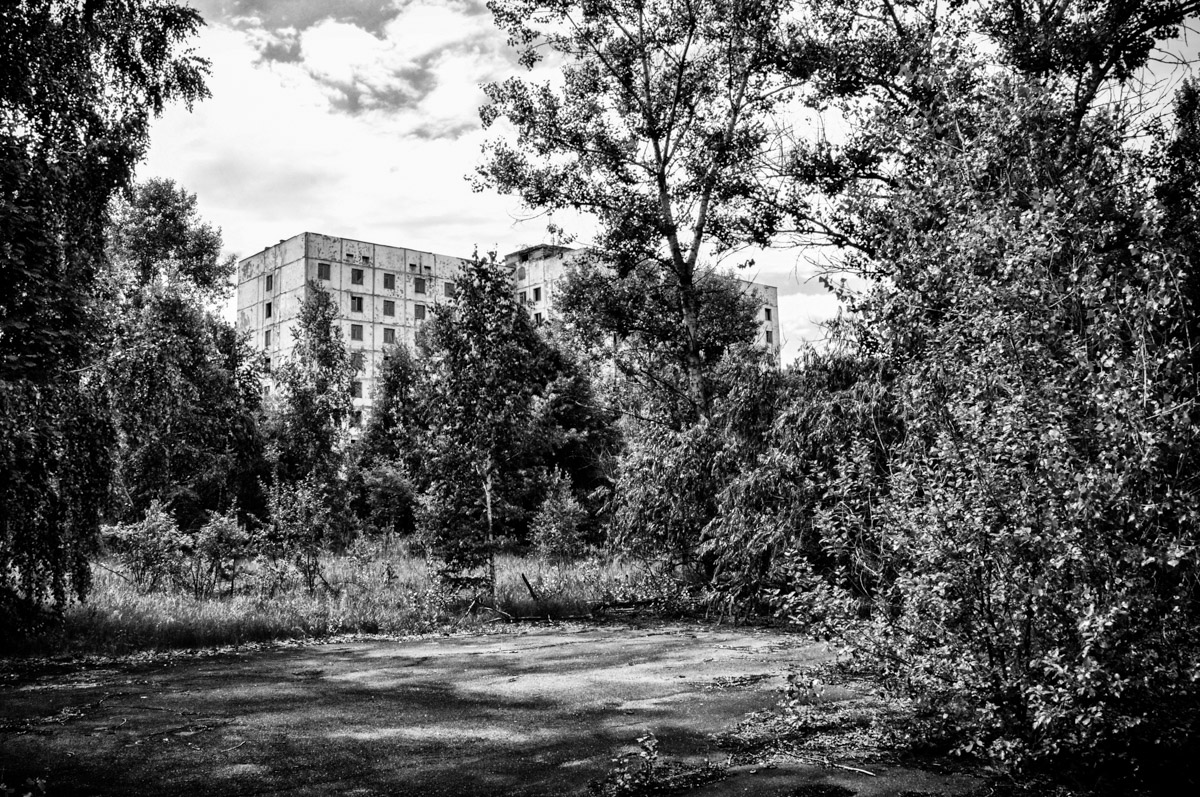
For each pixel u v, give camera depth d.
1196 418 5.57
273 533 20.14
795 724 7.21
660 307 25.53
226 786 5.76
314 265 71.50
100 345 14.77
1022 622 5.74
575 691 9.10
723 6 21.02
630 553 19.55
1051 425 5.57
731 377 19.20
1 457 11.54
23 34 14.77
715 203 22.75
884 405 12.30
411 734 7.18
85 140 15.98
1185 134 9.47
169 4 18.31
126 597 15.53
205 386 34.47
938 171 8.11
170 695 9.07
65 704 8.60
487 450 18.33
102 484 13.73
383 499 35.50
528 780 5.82
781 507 14.62
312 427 30.59
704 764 6.15
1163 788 5.47
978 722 6.02
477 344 18.53
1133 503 5.38
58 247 12.64
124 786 5.77
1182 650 5.45
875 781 5.70
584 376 38.41
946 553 5.95
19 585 12.77
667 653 11.99
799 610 7.27
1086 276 6.03
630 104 23.05
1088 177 7.54
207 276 49.03
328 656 12.23
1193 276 6.73
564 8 22.31
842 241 16.41
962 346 6.74
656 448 19.00
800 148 17.77
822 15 19.06
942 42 16.98
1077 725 5.56
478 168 23.17
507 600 17.66
